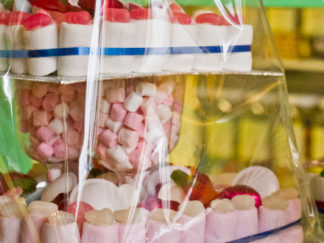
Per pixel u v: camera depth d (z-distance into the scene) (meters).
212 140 0.62
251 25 0.61
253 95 0.62
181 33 0.57
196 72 0.58
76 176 0.54
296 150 0.64
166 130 0.58
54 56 0.53
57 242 0.52
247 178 0.62
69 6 0.55
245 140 0.63
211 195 0.59
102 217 0.53
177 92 0.59
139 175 0.56
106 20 0.53
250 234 0.58
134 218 0.54
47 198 0.54
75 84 0.53
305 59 0.81
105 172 0.56
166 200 0.56
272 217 0.59
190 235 0.55
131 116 0.55
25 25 0.53
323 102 0.82
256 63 0.62
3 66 0.55
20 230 0.54
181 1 0.61
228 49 0.59
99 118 0.54
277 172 0.63
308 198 0.64
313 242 0.62
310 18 0.81
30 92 0.54
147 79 0.56
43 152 0.55
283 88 0.63
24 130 0.56
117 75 0.54
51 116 0.54
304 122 0.83
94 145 0.54
